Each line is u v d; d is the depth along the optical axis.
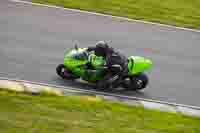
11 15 73.06
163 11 86.62
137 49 71.88
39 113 49.88
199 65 71.25
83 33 72.81
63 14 77.25
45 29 71.38
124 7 84.81
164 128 51.94
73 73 59.03
